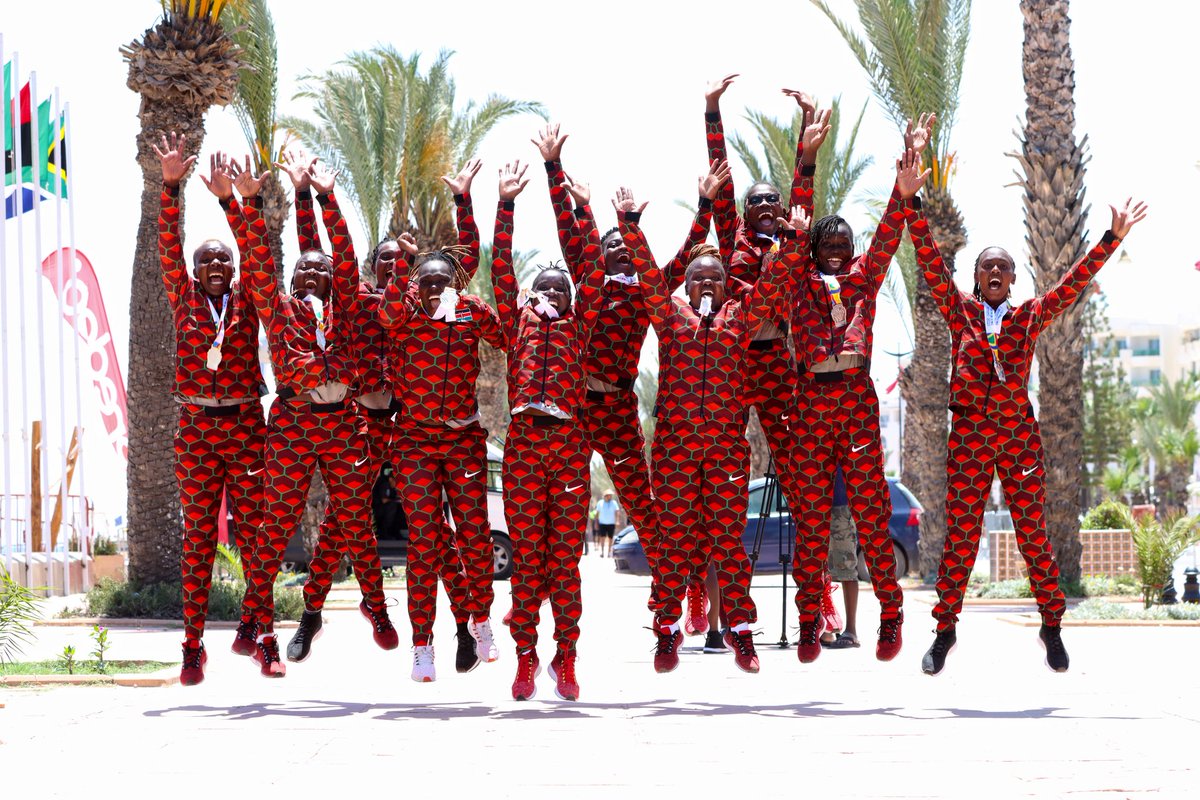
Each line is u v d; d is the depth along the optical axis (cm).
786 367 775
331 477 747
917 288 2178
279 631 1271
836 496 1066
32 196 1998
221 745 577
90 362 2239
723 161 805
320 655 1048
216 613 1423
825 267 752
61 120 1966
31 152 1952
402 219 2531
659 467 730
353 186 2431
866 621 1360
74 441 2241
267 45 1997
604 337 770
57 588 1919
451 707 707
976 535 745
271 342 728
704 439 723
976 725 631
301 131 2417
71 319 2077
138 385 1495
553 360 721
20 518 2134
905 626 1276
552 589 731
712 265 734
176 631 1302
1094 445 6069
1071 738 590
